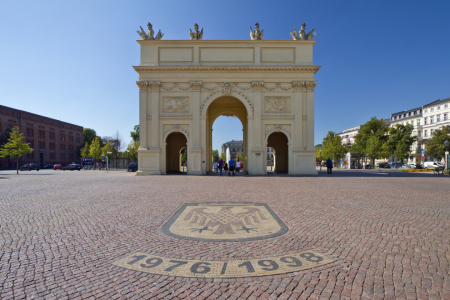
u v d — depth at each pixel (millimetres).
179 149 37125
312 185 17562
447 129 61031
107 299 3617
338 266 4660
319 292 3805
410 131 69938
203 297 3674
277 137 38500
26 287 3916
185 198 11734
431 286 3977
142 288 3912
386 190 14734
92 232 6582
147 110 30141
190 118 29984
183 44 30453
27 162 72500
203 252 5289
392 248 5520
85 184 18375
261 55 30547
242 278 4223
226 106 37562
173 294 3752
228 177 25578
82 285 3994
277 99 30344
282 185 17578
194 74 30109
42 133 79375
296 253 5238
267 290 3857
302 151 29859
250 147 30078
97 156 79062
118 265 4688
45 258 4980
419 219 7883
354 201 10945
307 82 29891
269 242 5863
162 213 8656
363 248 5516
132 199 11438
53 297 3658
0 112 66000
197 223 7434
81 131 98375
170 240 6004
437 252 5312
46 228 6914
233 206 9836
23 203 10492
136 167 46281
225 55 30516
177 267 4609
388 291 3832
